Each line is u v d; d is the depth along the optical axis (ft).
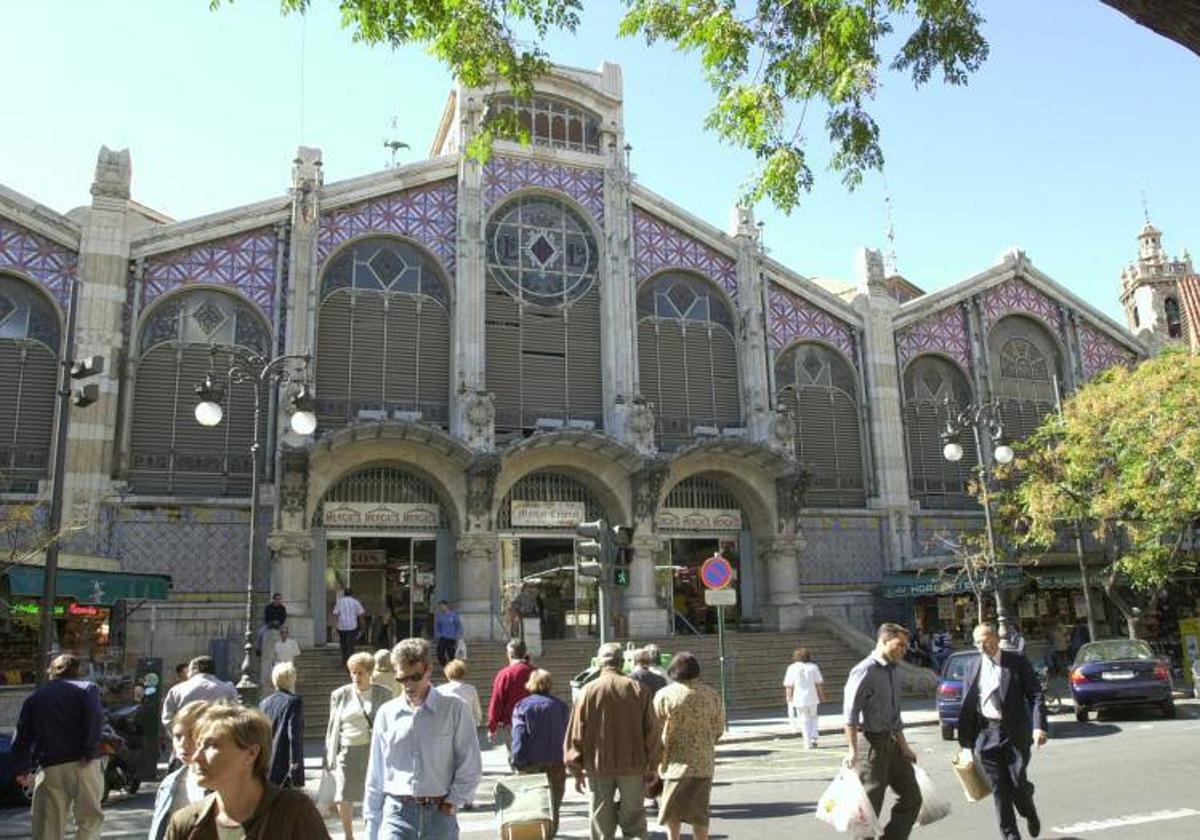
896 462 109.29
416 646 21.31
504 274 98.78
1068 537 111.86
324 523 87.71
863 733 26.99
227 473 85.87
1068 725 64.39
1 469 79.41
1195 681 82.89
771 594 99.86
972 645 105.09
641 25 38.06
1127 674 64.34
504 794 26.76
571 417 98.27
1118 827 31.50
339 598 83.56
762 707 82.74
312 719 71.67
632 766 28.02
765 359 105.81
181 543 82.84
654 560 94.63
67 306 83.56
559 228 102.27
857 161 37.81
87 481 80.43
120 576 70.08
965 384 116.98
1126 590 110.32
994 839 30.86
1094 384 105.70
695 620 99.60
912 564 104.99
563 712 33.60
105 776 47.19
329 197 93.45
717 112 38.04
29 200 83.05
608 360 99.50
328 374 91.09
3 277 82.48
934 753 54.08
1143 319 196.95
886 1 33.40
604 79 106.93
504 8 37.24
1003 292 121.08
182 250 88.69
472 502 89.15
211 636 81.87
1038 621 111.04
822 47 34.73
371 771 21.39
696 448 95.09
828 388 110.11
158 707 50.90
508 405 96.17
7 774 45.09
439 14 36.11
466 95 99.71
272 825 13.00
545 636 93.15
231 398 87.25
